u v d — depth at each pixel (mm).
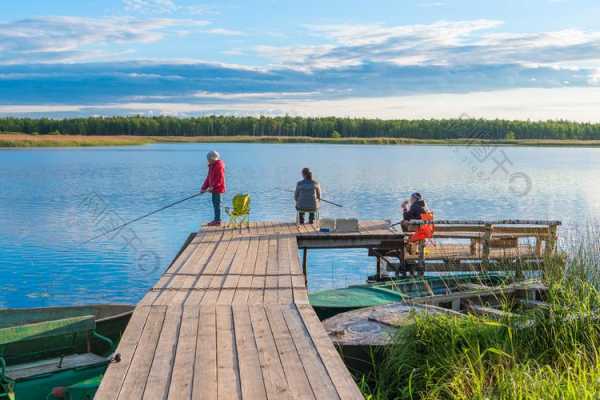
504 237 13375
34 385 7078
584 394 5707
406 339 7227
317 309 10625
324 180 51250
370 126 172750
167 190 42375
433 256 13898
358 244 14227
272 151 118312
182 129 170875
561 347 7145
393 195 39562
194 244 12805
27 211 31625
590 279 8578
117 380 5105
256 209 31875
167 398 4754
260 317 7078
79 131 167750
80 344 8648
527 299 9406
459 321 7574
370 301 11000
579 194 40875
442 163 79375
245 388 4949
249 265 10461
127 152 110188
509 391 5965
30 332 6879
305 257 15344
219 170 15656
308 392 4875
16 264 19328
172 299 7949
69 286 16844
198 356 5699
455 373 6363
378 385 6785
